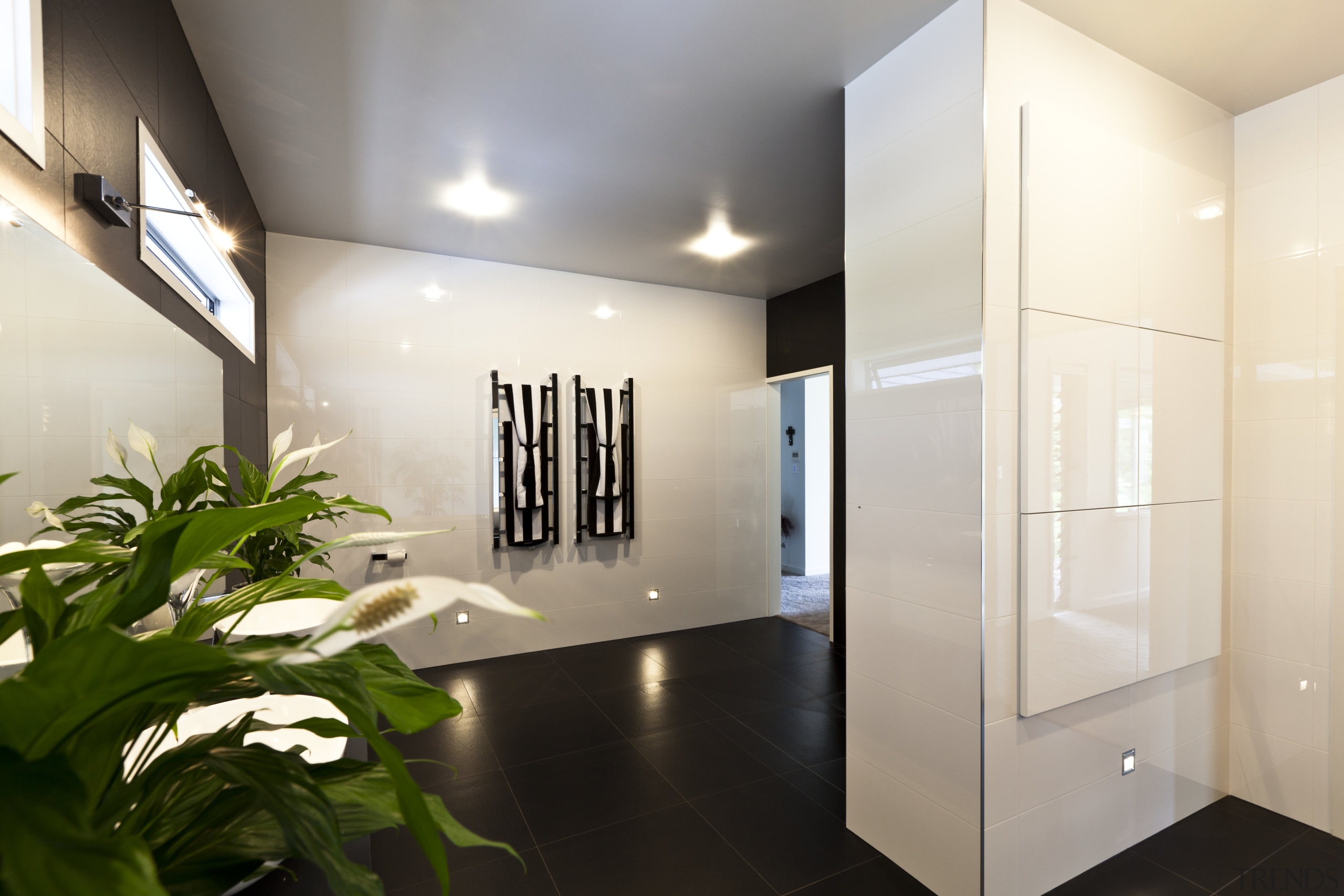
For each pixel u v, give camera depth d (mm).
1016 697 1756
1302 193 2176
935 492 1829
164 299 1610
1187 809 2213
